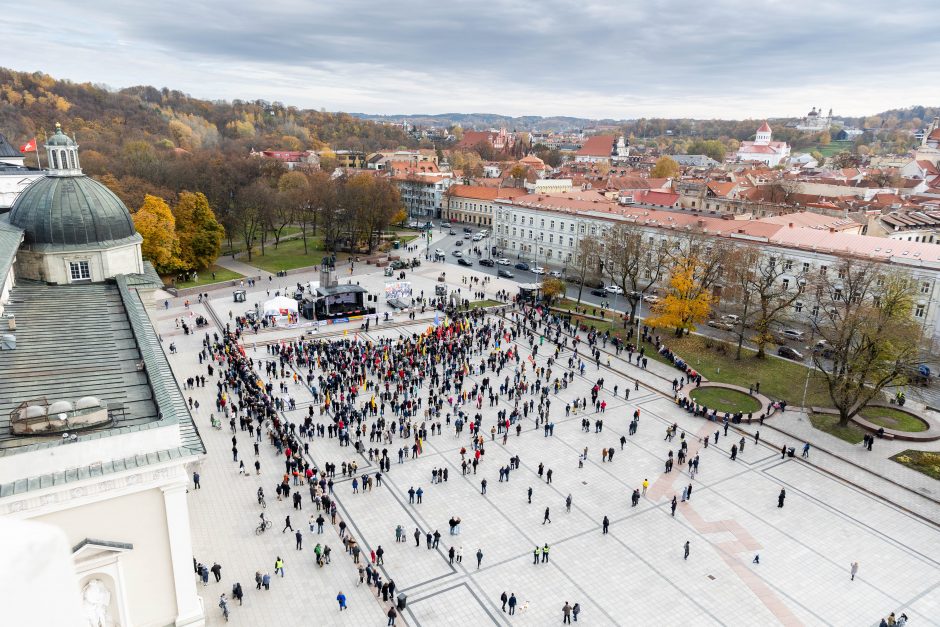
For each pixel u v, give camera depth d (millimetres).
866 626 38750
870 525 48125
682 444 56531
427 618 38562
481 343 82000
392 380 71188
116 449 25609
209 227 113625
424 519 47781
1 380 30922
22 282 47719
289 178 164875
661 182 188250
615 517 48562
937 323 80500
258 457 54844
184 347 80438
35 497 24078
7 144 101312
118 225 49750
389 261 132125
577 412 65500
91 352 34625
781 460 56969
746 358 80625
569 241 128750
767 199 161875
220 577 41031
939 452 58156
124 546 26078
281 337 86062
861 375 62719
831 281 86562
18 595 2482
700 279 96375
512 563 43438
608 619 38812
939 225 130125
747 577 42562
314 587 40562
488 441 59250
